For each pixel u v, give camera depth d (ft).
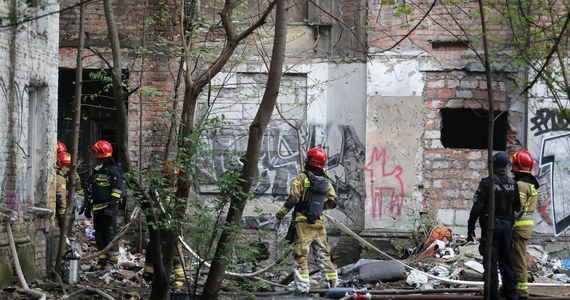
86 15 84.79
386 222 82.53
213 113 82.07
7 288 51.29
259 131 45.93
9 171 54.39
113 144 88.84
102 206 68.54
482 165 82.53
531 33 50.83
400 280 65.67
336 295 56.75
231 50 47.44
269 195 84.53
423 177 82.64
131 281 64.28
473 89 82.64
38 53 58.85
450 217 82.43
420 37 82.84
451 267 69.56
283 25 45.32
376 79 83.25
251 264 46.98
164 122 83.76
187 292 52.90
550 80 55.21
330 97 84.79
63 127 88.69
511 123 82.38
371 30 82.89
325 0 84.64
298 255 57.93
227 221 46.19
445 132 89.20
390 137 83.10
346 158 84.38
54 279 59.26
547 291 63.21
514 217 54.90
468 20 81.35
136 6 84.28
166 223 44.68
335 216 84.12
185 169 45.70
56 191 68.69
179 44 75.77
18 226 55.57
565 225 81.15
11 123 54.49
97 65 84.64
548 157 81.30
